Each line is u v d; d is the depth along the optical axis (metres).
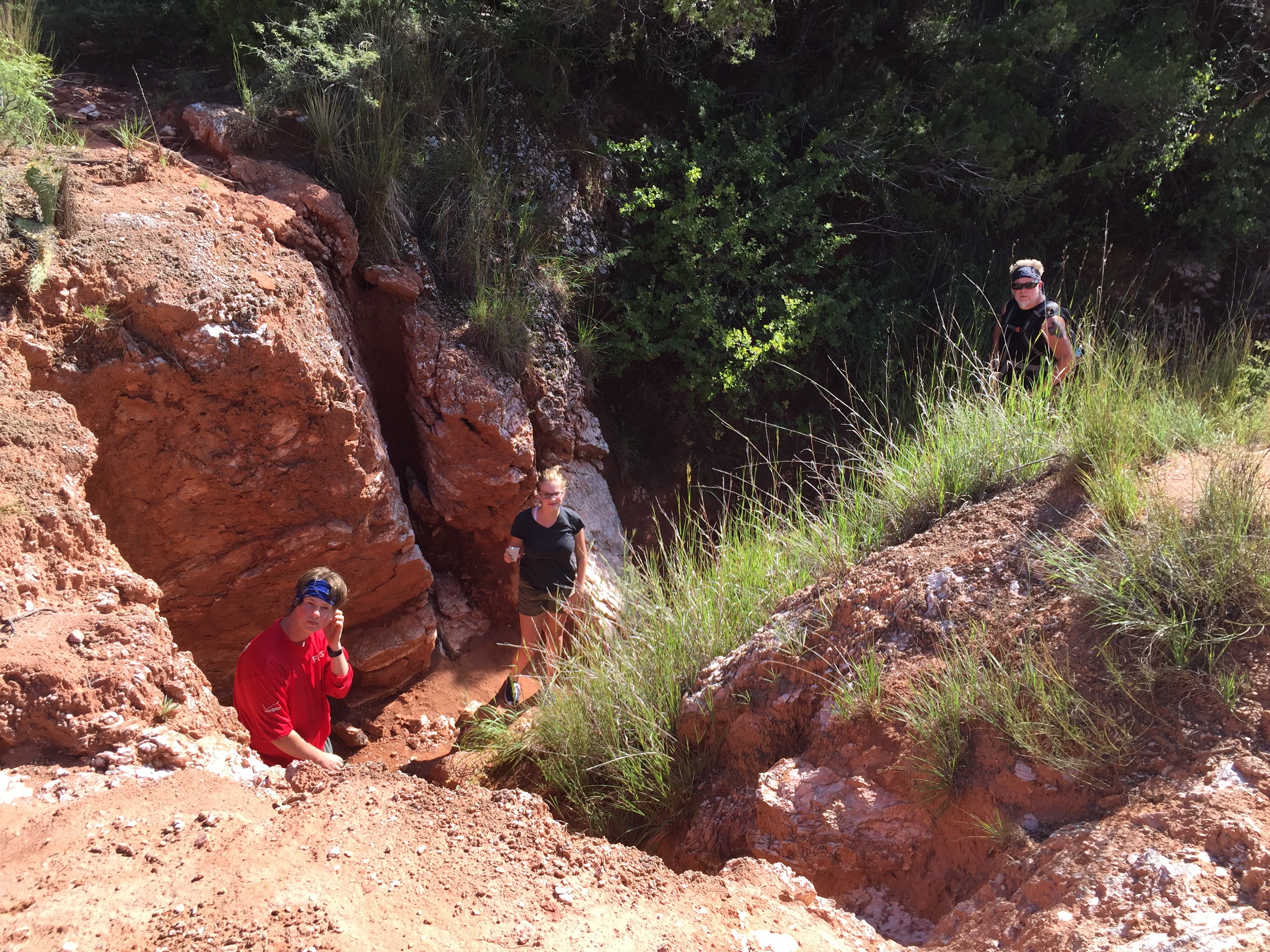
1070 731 2.91
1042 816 2.87
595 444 7.31
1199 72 9.14
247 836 2.47
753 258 7.82
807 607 4.18
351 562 5.84
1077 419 4.35
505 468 6.53
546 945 2.21
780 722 3.80
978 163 8.48
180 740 2.82
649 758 4.18
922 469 4.71
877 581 3.90
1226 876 2.33
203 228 5.31
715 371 7.64
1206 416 4.70
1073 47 9.20
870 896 3.09
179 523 5.20
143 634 3.08
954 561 3.80
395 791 2.85
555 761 4.52
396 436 6.80
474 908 2.34
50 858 2.31
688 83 8.51
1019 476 4.40
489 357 6.70
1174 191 9.43
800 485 6.07
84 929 2.08
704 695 4.14
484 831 2.70
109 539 5.04
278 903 2.21
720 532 5.75
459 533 6.94
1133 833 2.52
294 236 5.92
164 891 2.24
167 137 6.63
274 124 6.71
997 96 8.59
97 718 2.74
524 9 7.82
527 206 7.30
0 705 2.67
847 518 4.90
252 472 5.24
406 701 6.38
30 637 2.93
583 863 2.64
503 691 5.59
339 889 2.31
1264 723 2.72
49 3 7.56
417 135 7.25
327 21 7.23
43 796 2.53
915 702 3.32
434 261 6.97
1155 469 4.00
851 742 3.42
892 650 3.61
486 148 7.45
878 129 8.41
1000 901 2.61
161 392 4.84
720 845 3.67
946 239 8.65
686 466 8.05
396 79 7.30
